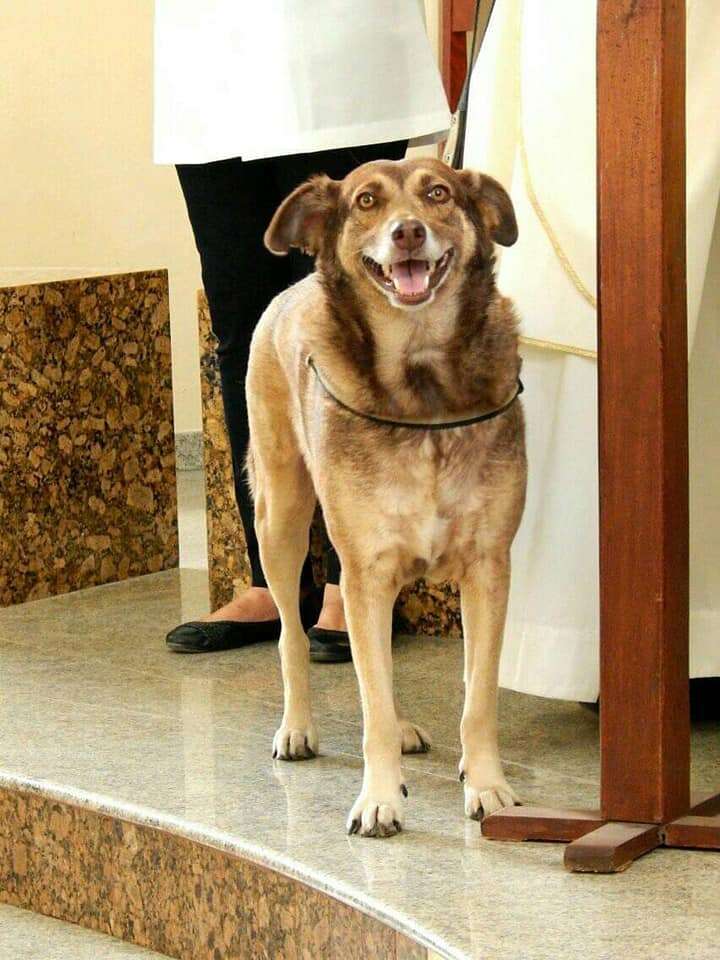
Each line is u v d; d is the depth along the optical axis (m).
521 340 3.02
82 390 4.95
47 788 2.94
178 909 2.72
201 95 3.70
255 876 2.55
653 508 2.41
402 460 2.60
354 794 2.84
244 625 4.08
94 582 5.04
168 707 3.53
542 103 3.00
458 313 2.61
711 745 3.08
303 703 3.12
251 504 4.03
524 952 2.07
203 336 4.37
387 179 2.62
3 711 3.53
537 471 3.07
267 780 2.94
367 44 3.50
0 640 4.31
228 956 2.62
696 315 2.93
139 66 7.72
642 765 2.46
